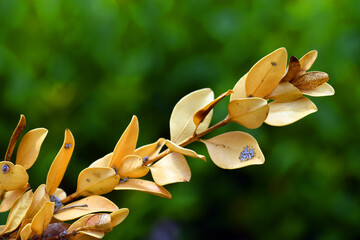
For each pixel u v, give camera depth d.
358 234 1.26
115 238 1.09
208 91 0.41
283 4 1.27
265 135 1.21
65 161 0.39
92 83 1.19
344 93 1.22
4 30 1.16
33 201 0.39
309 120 1.21
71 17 1.19
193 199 1.13
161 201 1.13
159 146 0.40
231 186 1.26
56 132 1.15
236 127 1.15
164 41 1.23
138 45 1.23
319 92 0.40
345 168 1.24
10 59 1.12
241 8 1.29
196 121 0.40
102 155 1.18
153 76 1.22
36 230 0.38
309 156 1.23
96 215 0.38
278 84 0.40
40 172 1.08
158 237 1.26
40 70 1.18
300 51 1.20
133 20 1.22
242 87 0.41
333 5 1.22
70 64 1.17
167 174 0.40
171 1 1.25
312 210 1.27
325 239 1.26
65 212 0.39
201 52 1.26
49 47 1.18
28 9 1.17
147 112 1.21
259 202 1.29
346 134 1.22
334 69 1.20
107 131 1.17
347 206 1.24
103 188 0.39
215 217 1.31
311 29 1.22
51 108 1.15
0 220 1.00
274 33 1.23
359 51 1.19
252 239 1.34
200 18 1.25
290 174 1.25
